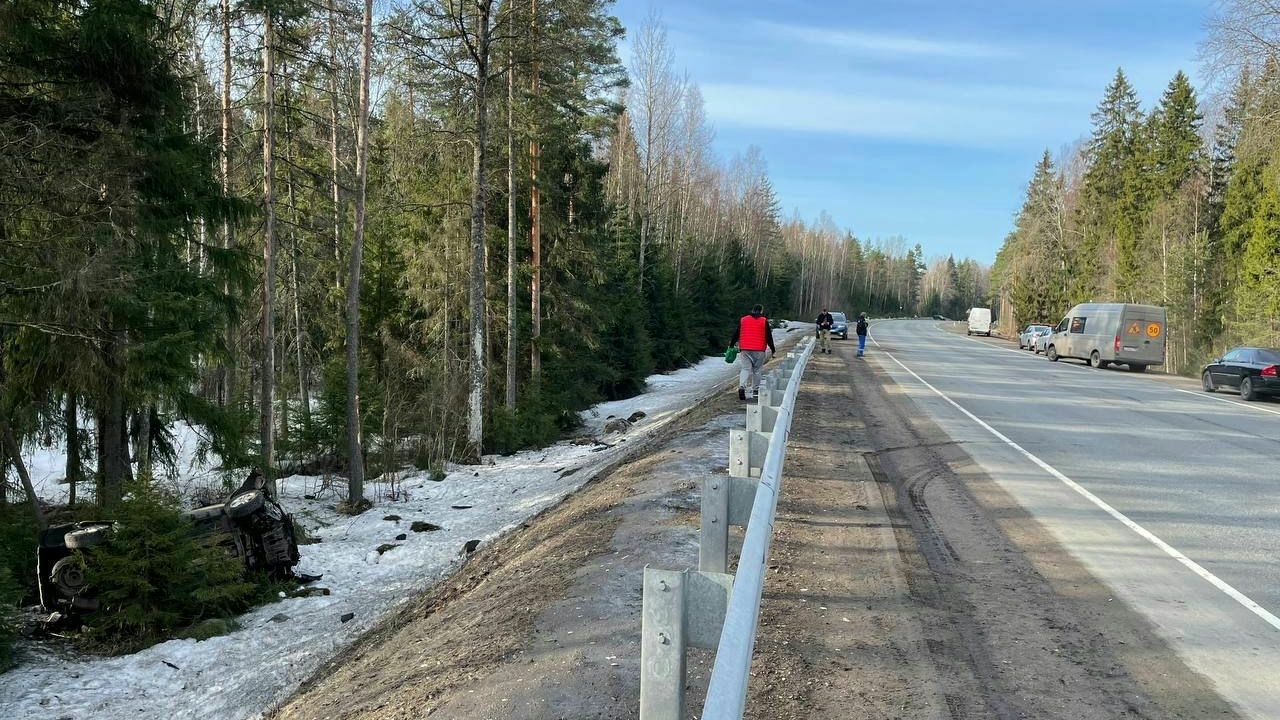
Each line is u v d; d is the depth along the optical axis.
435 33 19.19
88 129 9.80
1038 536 7.01
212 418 11.61
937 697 3.91
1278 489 9.04
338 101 17.88
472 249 20.00
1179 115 55.28
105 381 10.21
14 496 12.07
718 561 3.82
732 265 68.25
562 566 6.74
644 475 10.18
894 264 182.75
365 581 10.48
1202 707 3.87
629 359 34.34
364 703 4.92
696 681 3.99
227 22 13.54
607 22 22.92
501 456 21.22
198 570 8.55
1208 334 38.94
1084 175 68.75
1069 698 3.94
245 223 13.26
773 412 7.70
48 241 8.96
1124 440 12.59
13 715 6.46
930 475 9.70
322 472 18.48
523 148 23.31
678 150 54.59
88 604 8.16
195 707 6.66
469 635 5.56
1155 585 5.73
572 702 3.90
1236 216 38.91
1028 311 75.06
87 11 9.47
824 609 5.12
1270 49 23.06
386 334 22.92
